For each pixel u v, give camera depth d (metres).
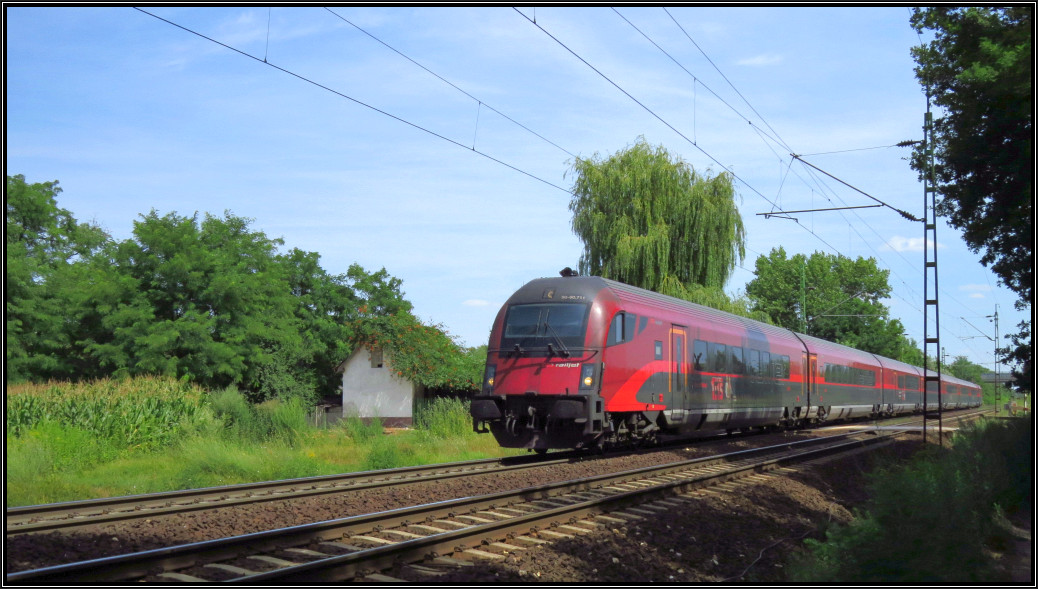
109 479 14.75
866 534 8.97
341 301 47.22
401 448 20.52
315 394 38.44
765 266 81.31
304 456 17.75
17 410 17.38
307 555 8.09
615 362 17.38
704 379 21.22
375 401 33.53
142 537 8.71
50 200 40.03
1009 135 16.69
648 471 14.80
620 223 31.55
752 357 24.56
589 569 8.10
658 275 31.66
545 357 17.27
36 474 13.93
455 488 12.64
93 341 34.09
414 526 9.55
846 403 34.22
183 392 21.52
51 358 33.41
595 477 13.30
